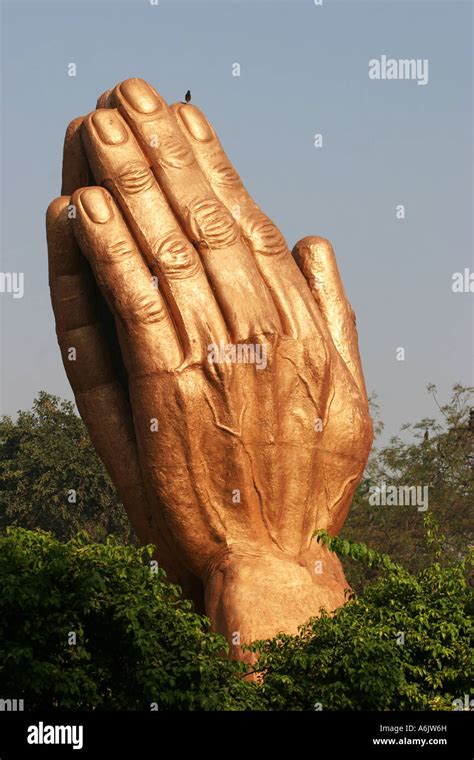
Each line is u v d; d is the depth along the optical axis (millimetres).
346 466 19938
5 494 44812
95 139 19812
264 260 20047
